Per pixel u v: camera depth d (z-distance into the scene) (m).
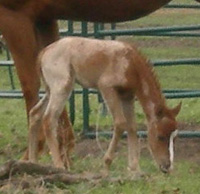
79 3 10.95
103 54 10.10
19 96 13.45
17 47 10.95
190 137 12.80
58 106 10.38
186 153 12.11
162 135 9.95
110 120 14.04
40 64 10.55
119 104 10.09
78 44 10.29
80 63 10.23
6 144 12.65
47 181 9.47
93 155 11.87
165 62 12.60
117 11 11.10
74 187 9.39
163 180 9.67
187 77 19.55
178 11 28.95
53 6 10.92
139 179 9.66
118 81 10.02
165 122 9.95
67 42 10.34
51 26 11.25
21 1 10.87
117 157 11.24
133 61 10.05
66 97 10.40
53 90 10.40
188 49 23.22
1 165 10.16
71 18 11.22
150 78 10.08
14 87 18.17
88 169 10.47
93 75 10.17
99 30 13.20
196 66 20.53
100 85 10.13
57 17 11.13
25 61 10.96
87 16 11.20
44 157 11.17
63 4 10.94
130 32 12.73
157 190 9.36
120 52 10.07
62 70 10.33
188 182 9.78
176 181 9.73
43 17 11.06
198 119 14.45
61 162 10.41
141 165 10.78
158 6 11.16
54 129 10.41
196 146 12.48
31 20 10.98
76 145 12.55
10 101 16.69
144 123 13.98
